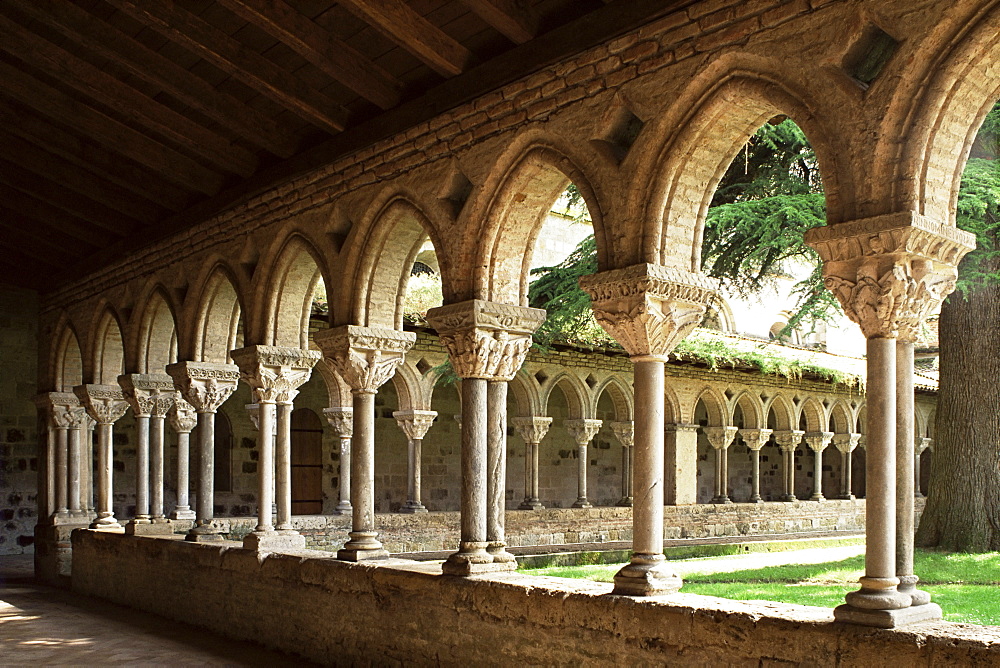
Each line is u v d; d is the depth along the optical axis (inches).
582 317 564.7
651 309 227.8
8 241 541.0
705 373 853.2
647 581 221.8
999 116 437.4
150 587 430.3
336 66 294.7
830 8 193.2
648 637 211.0
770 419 1144.2
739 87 211.0
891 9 183.5
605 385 794.8
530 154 263.0
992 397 500.7
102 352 519.8
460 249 281.3
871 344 188.2
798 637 184.1
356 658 297.6
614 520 753.0
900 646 169.9
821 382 928.3
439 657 265.9
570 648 228.1
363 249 326.3
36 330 650.2
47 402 562.6
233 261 397.7
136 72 326.3
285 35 282.8
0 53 364.5
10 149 431.8
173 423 489.7
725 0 211.6
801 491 1168.8
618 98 235.8
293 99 318.3
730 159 233.1
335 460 821.2
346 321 329.4
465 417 277.7
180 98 335.9
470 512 272.1
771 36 203.6
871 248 183.9
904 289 183.6
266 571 346.6
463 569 265.7
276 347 376.8
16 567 601.9
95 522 507.5
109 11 324.2
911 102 181.9
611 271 232.2
